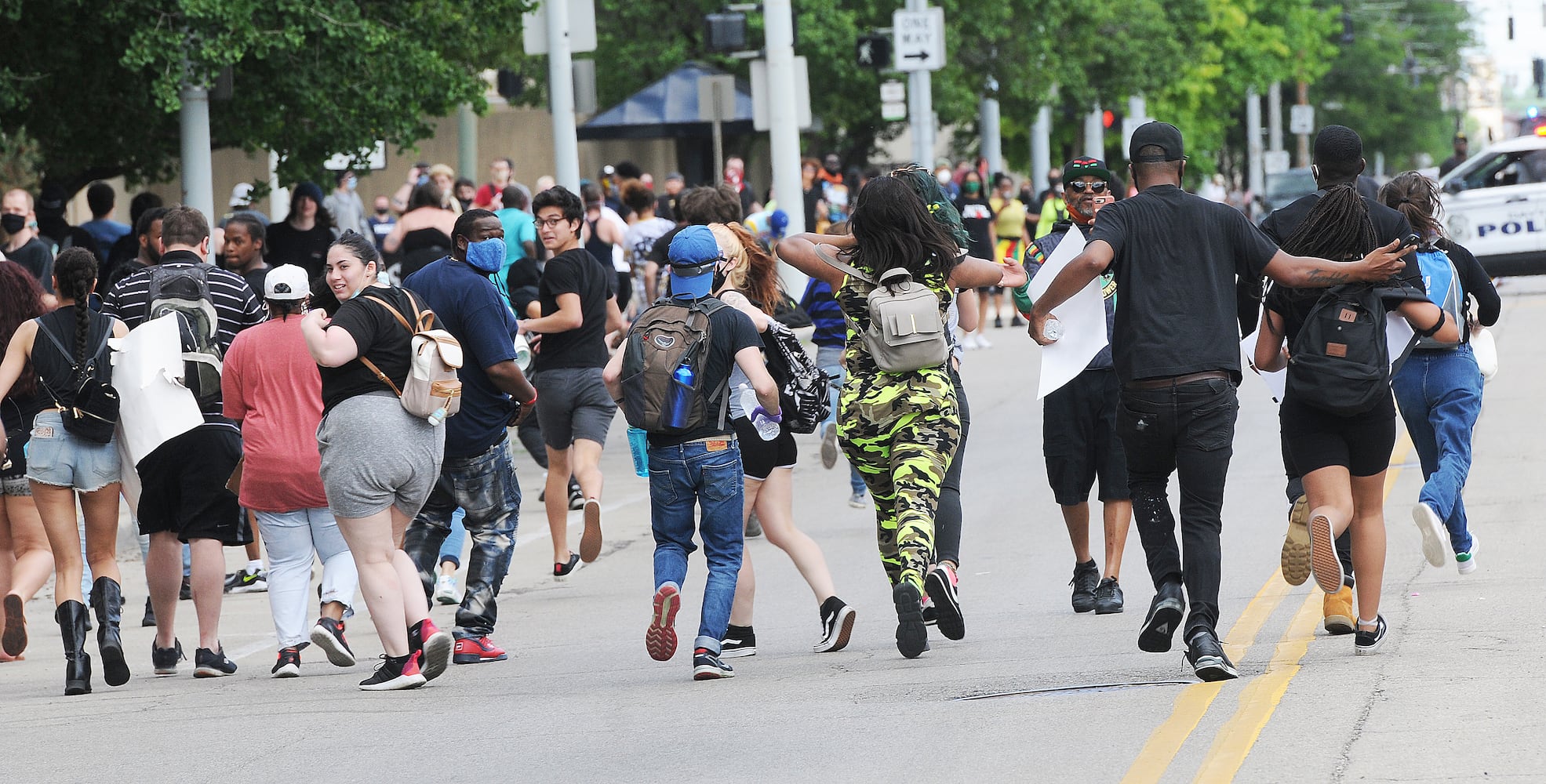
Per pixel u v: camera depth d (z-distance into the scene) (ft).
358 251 67.67
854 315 65.62
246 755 57.06
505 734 58.13
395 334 65.26
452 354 64.90
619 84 290.97
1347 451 61.11
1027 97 302.66
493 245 73.10
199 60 125.39
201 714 64.59
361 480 65.36
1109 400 74.28
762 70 174.09
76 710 67.31
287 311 71.77
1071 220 72.23
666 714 59.77
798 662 68.90
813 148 303.89
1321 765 47.70
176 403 72.08
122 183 277.64
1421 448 72.90
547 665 72.23
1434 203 69.21
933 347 63.98
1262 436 127.95
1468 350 70.95
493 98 327.47
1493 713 51.78
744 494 70.08
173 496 73.67
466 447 72.90
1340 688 56.29
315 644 71.87
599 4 290.97
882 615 78.74
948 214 67.41
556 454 91.45
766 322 69.00
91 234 126.52
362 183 310.04
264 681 72.28
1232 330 57.77
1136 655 64.75
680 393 64.90
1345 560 67.21
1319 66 529.45
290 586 72.74
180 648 77.41
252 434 71.26
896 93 218.59
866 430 65.10
